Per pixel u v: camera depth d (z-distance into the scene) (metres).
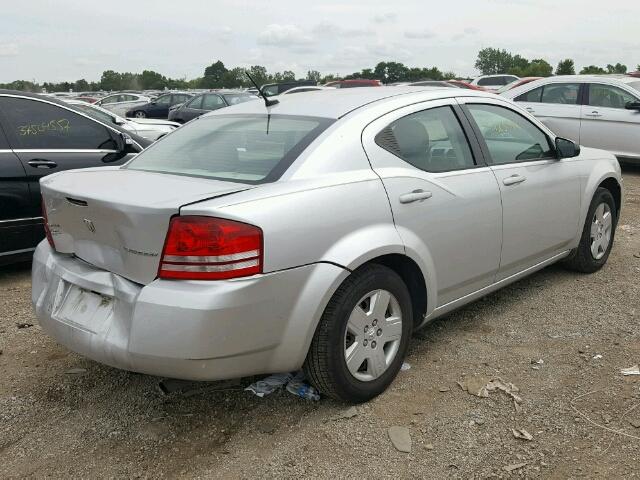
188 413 3.14
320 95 3.83
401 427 2.96
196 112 18.59
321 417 3.07
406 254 3.21
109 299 2.83
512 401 3.17
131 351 2.62
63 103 5.70
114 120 9.80
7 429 3.05
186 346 2.55
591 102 10.48
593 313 4.30
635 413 3.02
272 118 3.52
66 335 2.94
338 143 3.14
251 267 2.62
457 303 3.75
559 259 4.74
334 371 2.96
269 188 2.82
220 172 3.17
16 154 5.28
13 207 5.24
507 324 4.15
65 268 3.08
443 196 3.46
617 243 6.12
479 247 3.73
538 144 4.42
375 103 3.48
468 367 3.54
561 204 4.47
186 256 2.57
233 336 2.61
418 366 3.57
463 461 2.71
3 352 3.90
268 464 2.73
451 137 3.74
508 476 2.60
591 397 3.18
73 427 3.06
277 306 2.71
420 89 3.88
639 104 9.88
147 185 2.96
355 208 3.00
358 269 3.04
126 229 2.71
